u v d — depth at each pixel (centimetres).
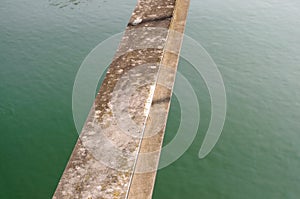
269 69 762
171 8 384
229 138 594
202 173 541
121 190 186
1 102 691
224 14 989
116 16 1013
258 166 549
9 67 805
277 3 1060
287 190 515
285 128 615
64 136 613
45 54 851
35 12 1056
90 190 186
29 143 603
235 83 720
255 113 646
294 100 672
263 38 876
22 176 539
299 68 755
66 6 1088
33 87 745
